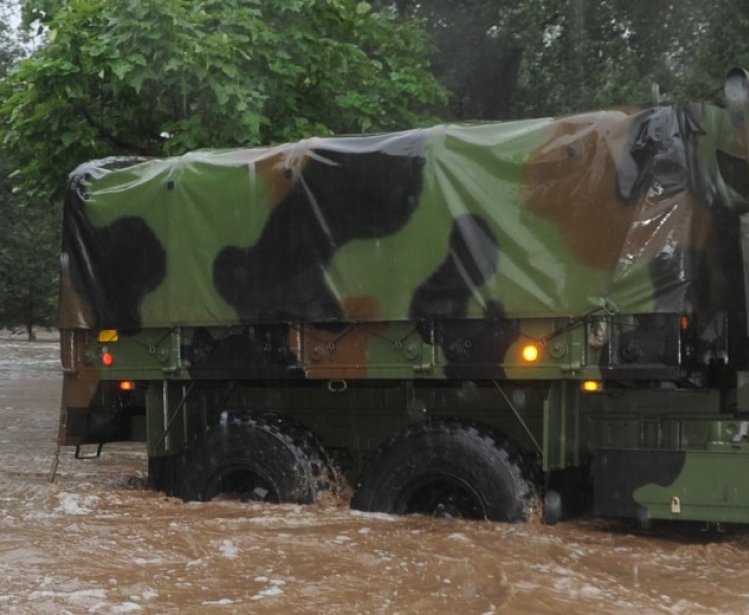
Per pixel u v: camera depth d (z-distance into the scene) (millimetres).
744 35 14633
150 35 11133
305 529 7551
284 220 8328
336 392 8836
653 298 6941
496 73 17484
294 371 8336
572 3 16109
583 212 7207
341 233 8086
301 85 12445
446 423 7770
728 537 7598
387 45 13656
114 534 7594
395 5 16766
